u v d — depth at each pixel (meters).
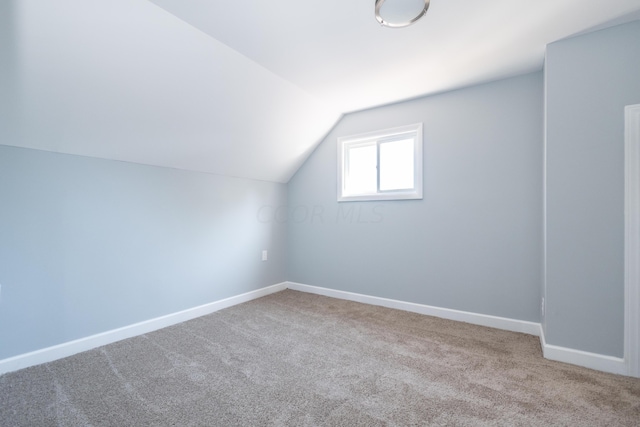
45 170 1.87
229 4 1.51
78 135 1.91
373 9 1.56
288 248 3.78
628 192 1.67
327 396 1.49
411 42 1.88
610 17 1.63
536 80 2.28
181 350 2.01
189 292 2.69
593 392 1.51
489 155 2.46
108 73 1.67
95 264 2.10
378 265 3.05
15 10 1.28
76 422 1.29
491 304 2.45
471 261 2.54
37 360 1.81
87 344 2.03
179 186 2.63
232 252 3.10
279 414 1.35
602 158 1.74
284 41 1.85
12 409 1.38
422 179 2.76
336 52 1.98
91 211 2.08
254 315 2.73
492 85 2.44
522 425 1.28
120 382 1.61
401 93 2.67
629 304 1.67
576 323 1.80
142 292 2.36
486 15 1.62
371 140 3.14
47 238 1.88
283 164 3.42
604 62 1.74
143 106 1.95
